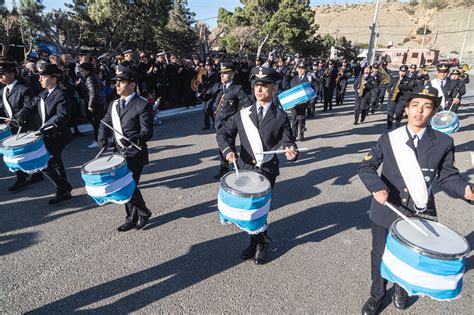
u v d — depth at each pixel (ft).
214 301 9.47
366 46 262.67
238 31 106.42
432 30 408.26
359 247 12.41
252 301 9.52
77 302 9.31
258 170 10.52
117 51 84.17
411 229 7.20
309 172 20.17
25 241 12.14
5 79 15.17
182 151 23.50
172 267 10.91
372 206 8.62
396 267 6.89
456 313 9.35
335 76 42.42
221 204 9.17
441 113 22.11
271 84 9.96
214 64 37.27
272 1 104.88
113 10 79.92
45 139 14.11
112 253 11.55
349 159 22.84
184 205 15.31
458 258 6.37
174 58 39.99
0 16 73.97
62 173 15.10
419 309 9.45
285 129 10.44
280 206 15.61
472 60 264.52
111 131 12.54
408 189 7.73
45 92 14.46
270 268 11.02
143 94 30.04
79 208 14.67
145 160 12.56
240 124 10.53
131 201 12.41
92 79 22.63
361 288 10.21
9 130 15.67
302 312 9.19
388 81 40.63
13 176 18.02
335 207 15.62
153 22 86.99
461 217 15.11
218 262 11.25
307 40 109.70
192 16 118.42
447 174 7.52
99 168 10.48
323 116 38.91
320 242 12.67
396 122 31.89
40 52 31.86
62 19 77.05
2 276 10.27
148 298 9.52
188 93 39.37
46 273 10.45
